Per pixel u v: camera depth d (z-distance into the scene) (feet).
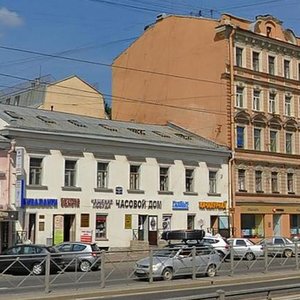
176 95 161.68
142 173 130.21
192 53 159.12
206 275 71.05
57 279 56.90
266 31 161.79
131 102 173.99
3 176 108.78
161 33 167.63
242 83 154.40
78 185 119.03
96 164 122.21
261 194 155.33
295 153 167.12
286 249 81.71
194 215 139.44
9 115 116.26
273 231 158.51
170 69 164.04
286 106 166.71
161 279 66.33
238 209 148.66
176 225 135.03
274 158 160.45
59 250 92.02
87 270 59.77
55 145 115.96
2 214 106.42
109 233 122.52
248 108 155.22
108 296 55.06
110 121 142.82
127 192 126.93
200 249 71.26
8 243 107.86
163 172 135.44
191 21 160.15
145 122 169.17
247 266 76.18
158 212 131.95
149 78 169.58
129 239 125.70
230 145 149.18
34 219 111.55
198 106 156.15
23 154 110.11
